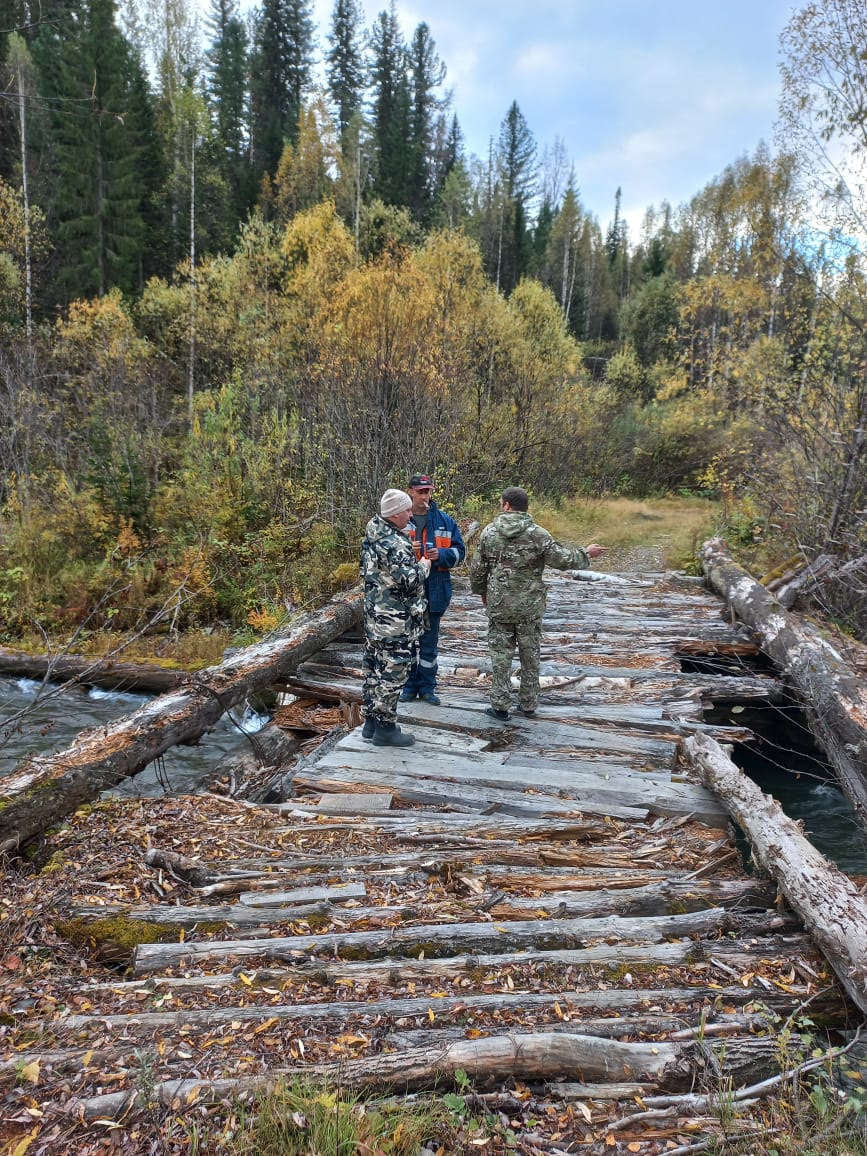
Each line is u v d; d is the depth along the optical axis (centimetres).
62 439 1639
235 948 312
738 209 1964
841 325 1106
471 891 365
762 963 306
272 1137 211
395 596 526
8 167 2789
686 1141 225
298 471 1325
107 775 440
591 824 432
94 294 3134
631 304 5316
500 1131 223
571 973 300
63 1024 261
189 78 4769
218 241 3875
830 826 628
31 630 1146
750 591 910
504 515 573
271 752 620
